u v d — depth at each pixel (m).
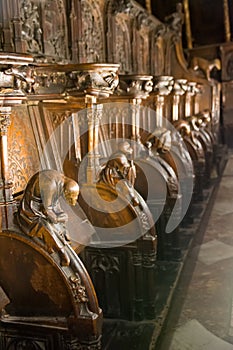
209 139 5.33
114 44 4.54
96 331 1.51
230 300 2.55
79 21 3.51
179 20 7.55
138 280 2.31
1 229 1.53
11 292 1.59
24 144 2.21
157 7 9.10
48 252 1.49
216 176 5.95
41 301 1.56
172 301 2.56
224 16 9.16
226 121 8.98
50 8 3.14
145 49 6.14
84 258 2.36
